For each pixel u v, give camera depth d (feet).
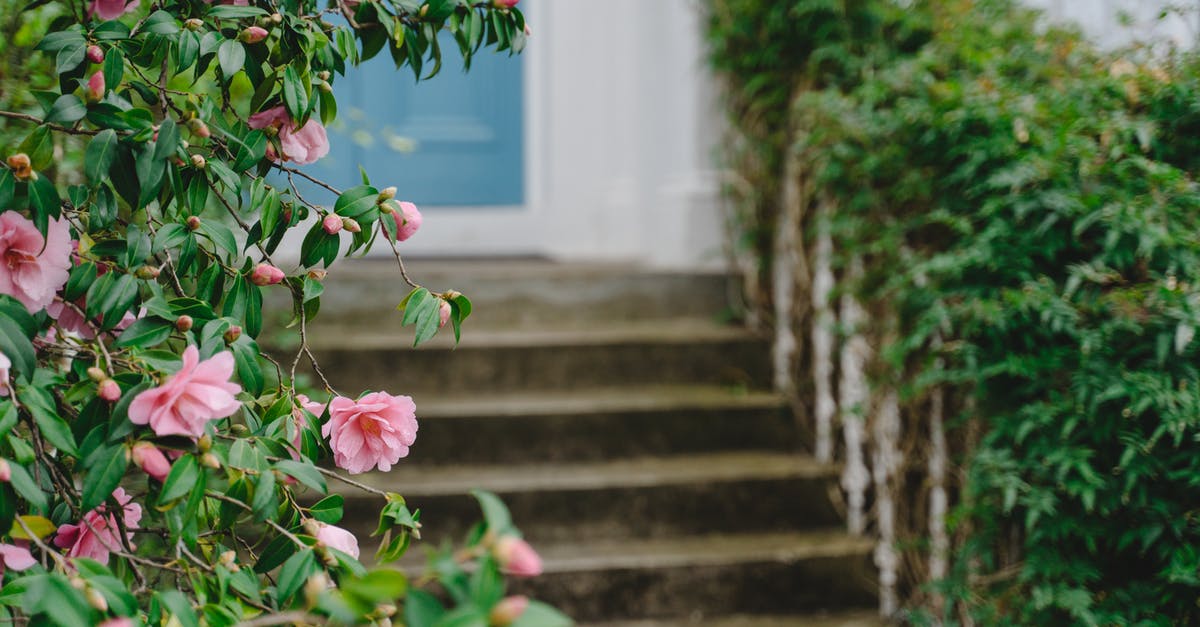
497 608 2.67
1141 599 6.85
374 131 14.67
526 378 11.18
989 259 7.59
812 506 10.24
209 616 3.84
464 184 15.05
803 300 10.84
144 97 4.55
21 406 3.92
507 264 13.88
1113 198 7.03
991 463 7.51
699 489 10.00
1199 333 6.63
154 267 4.81
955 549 8.71
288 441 4.45
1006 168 7.65
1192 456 6.58
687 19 12.44
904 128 8.79
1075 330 7.06
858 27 10.46
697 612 9.32
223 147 4.74
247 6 4.62
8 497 3.70
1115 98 7.59
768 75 11.00
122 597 3.50
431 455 10.22
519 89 15.16
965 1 9.84
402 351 10.85
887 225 9.16
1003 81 8.21
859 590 9.63
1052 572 7.23
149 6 4.90
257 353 4.57
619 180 15.01
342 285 11.68
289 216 4.76
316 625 4.00
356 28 5.05
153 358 4.10
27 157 3.97
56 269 4.13
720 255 12.12
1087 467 6.86
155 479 4.11
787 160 11.14
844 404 10.25
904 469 9.42
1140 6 8.82
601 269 12.98
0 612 3.79
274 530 4.41
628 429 10.61
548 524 9.74
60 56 4.27
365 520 9.41
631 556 9.35
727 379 11.48
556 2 15.12
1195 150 7.20
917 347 9.08
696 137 12.44
